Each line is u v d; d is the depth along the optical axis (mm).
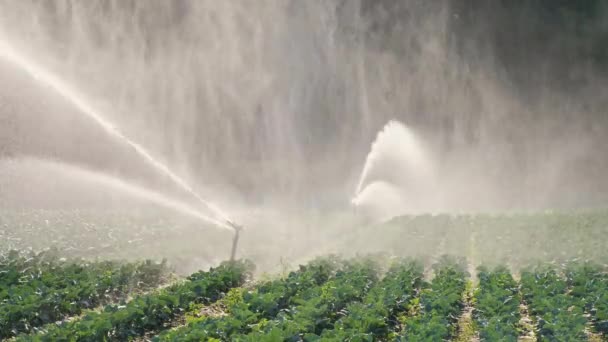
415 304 15789
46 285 15812
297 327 12578
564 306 14805
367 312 13914
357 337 12320
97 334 12773
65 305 14867
